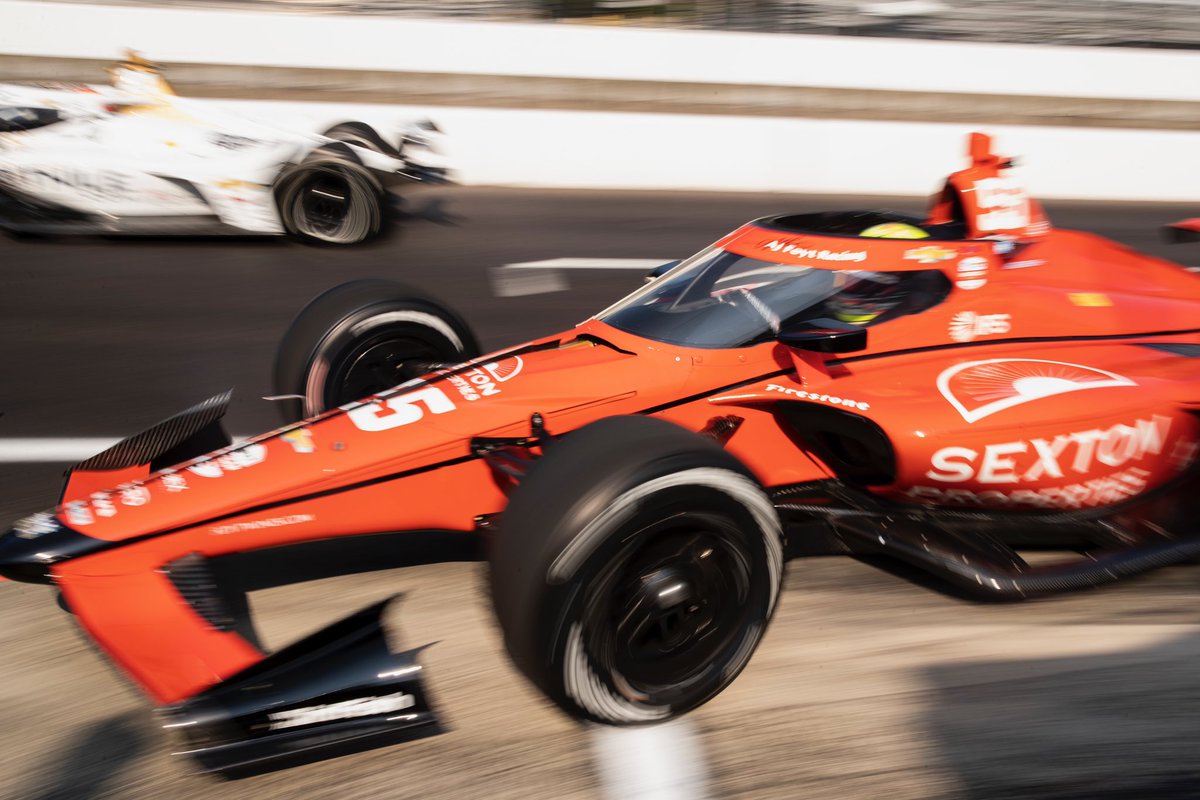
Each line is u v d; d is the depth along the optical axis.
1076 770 2.44
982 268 3.52
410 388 3.29
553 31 11.80
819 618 3.09
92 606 2.53
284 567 3.37
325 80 11.78
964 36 12.51
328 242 8.20
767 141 11.11
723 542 2.56
